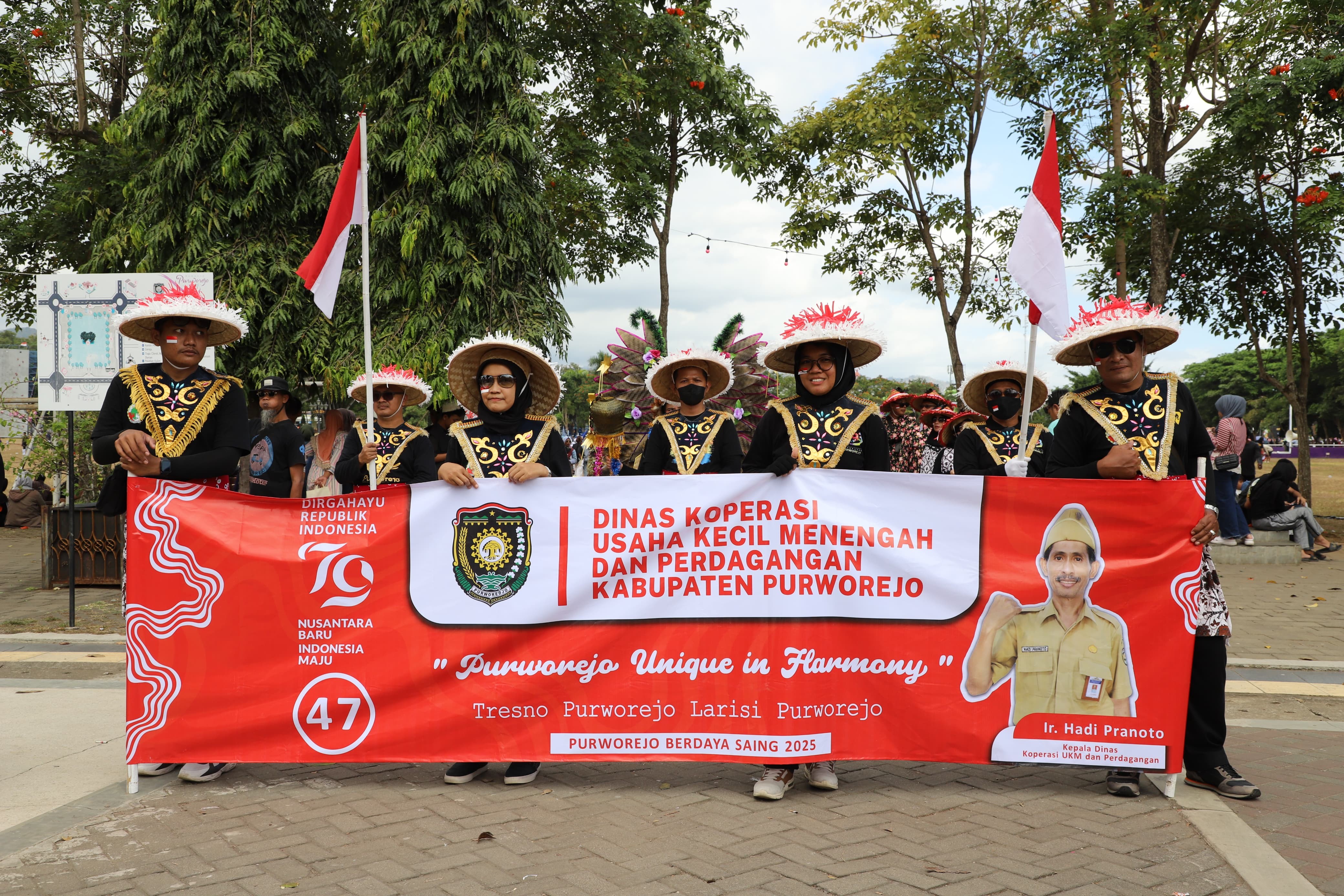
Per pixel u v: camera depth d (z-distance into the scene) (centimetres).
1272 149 1507
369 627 425
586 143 1669
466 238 1130
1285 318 1741
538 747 421
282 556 425
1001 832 368
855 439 445
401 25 1104
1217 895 312
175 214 1155
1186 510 412
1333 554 1321
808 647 418
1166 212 1528
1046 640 416
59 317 800
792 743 413
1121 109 1438
